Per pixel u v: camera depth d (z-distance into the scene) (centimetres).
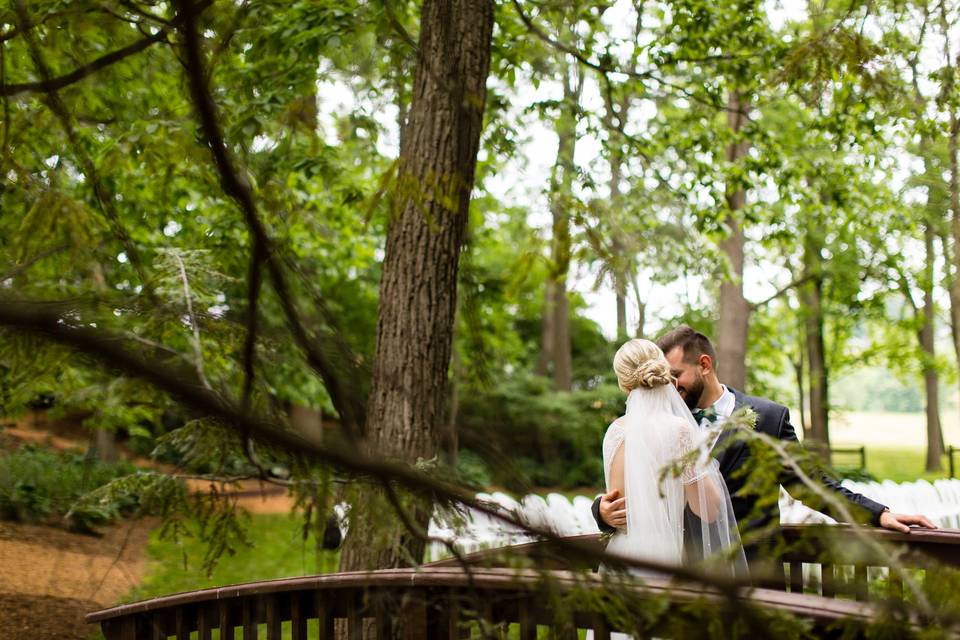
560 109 595
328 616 288
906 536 301
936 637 137
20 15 184
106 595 511
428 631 257
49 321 107
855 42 318
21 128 228
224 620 324
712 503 284
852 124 768
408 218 424
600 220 302
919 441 3192
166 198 262
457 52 376
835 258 1622
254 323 129
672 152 912
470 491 139
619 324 2089
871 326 2180
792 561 271
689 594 161
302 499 164
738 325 1530
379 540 186
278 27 484
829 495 144
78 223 223
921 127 554
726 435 290
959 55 416
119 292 207
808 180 1118
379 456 144
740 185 953
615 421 319
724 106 859
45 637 464
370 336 1339
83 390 207
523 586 189
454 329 420
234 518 226
